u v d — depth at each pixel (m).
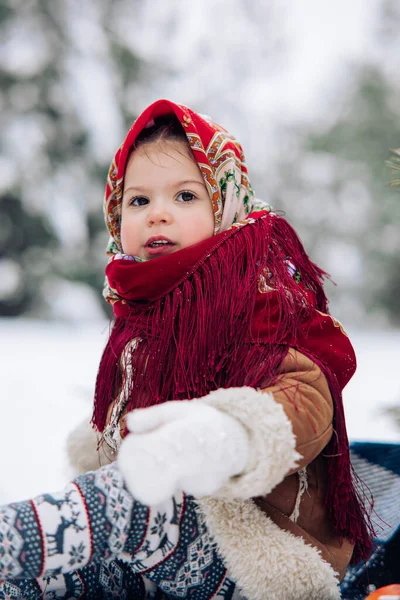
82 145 10.88
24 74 10.48
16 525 1.06
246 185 1.52
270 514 1.21
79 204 10.87
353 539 1.30
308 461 1.14
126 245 1.47
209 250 1.35
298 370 1.21
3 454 3.05
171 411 1.04
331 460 1.26
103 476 1.13
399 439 2.67
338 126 12.52
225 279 1.30
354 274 11.94
